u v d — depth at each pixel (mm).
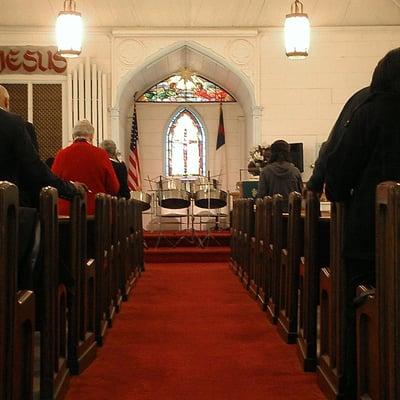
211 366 4262
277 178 7352
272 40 13977
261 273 6586
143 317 6016
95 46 13852
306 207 4172
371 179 3035
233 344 4895
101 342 4828
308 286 4148
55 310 3373
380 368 2494
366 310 2826
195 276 9352
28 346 2797
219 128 15906
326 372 3648
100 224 4863
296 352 4625
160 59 13969
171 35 13859
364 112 3029
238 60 13953
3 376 2389
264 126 13969
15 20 13516
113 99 13820
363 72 13953
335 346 3498
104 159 6613
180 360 4422
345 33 13906
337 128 3367
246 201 8039
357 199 3086
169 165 16031
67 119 13711
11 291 2422
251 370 4160
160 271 10125
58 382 3473
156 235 12781
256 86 13953
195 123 16094
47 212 3264
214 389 3746
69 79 13656
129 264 7727
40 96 13727
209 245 12953
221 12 13625
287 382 3893
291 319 4891
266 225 6211
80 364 4070
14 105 13734
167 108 16016
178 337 5148
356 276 3234
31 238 3037
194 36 13891
